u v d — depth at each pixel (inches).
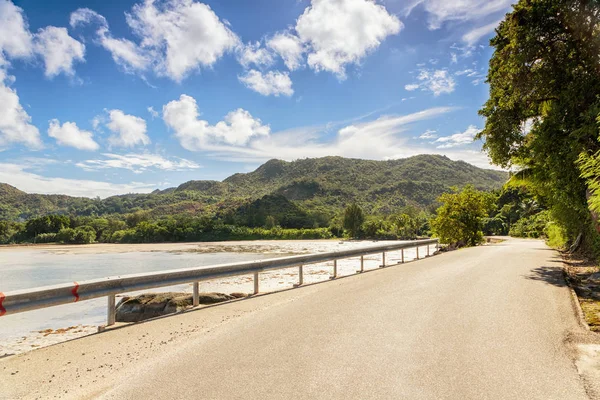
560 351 201.6
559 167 505.7
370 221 5364.2
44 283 1068.5
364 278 491.8
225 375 178.7
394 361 190.9
